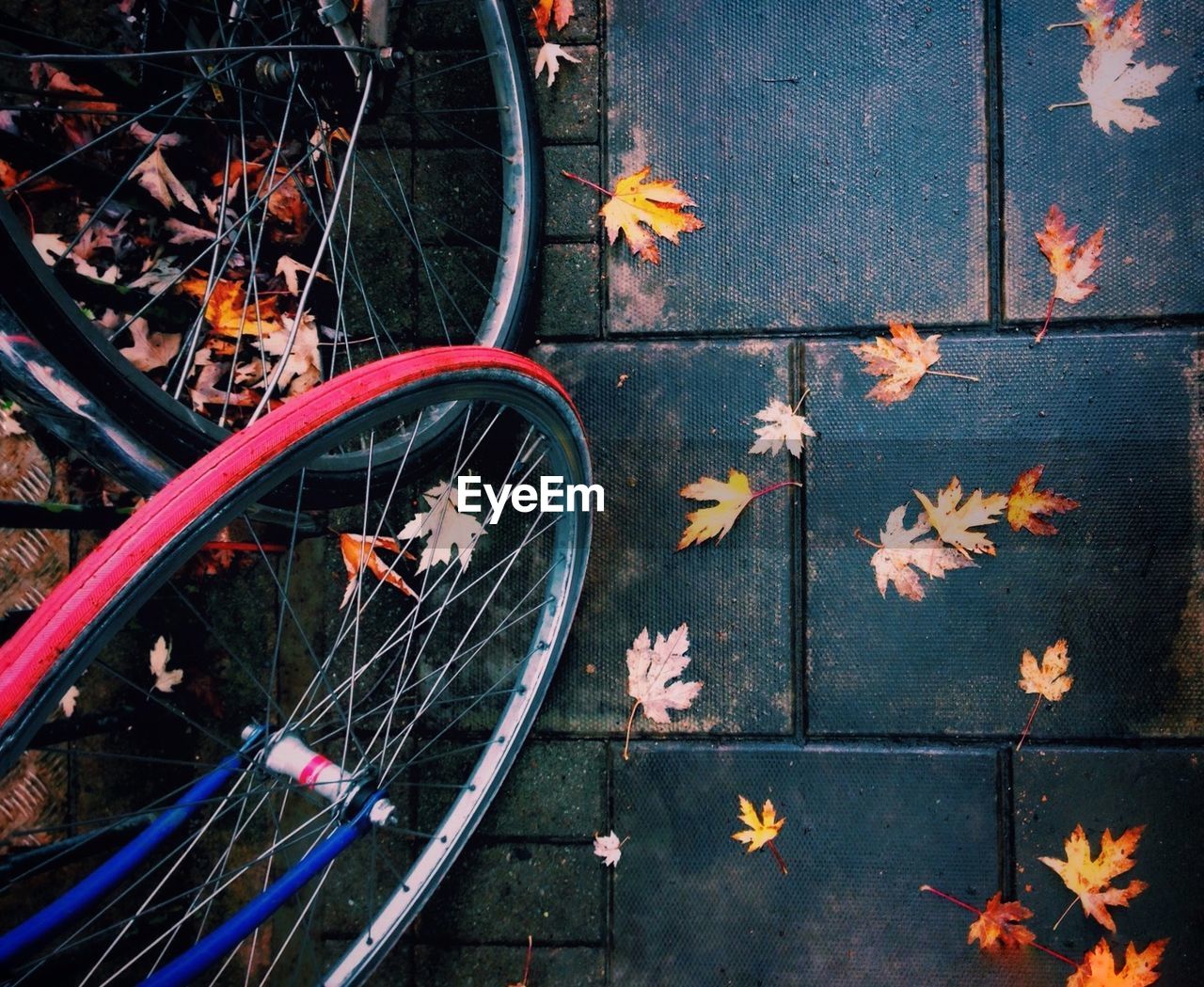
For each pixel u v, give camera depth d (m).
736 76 2.11
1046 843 2.03
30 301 1.20
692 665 2.10
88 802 2.07
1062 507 2.01
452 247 2.18
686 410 2.12
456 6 2.17
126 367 1.33
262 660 2.12
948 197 2.07
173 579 2.11
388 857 2.09
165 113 1.82
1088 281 2.04
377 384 1.30
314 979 2.05
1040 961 2.01
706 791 2.08
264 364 1.75
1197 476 2.02
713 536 2.10
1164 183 2.03
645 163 2.13
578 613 2.12
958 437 2.06
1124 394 2.04
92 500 2.10
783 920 2.06
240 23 1.66
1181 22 2.02
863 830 2.05
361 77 1.73
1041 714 2.04
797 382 2.10
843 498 2.08
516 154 1.96
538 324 2.15
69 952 1.87
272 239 2.13
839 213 2.09
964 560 2.05
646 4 2.13
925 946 2.04
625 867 2.09
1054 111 2.05
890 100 2.08
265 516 1.56
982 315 2.07
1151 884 2.00
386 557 2.11
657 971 2.07
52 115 1.96
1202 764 2.01
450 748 2.11
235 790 1.63
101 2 2.09
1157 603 2.02
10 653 0.91
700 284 2.12
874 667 2.07
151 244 2.07
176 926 1.33
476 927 2.10
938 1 2.07
